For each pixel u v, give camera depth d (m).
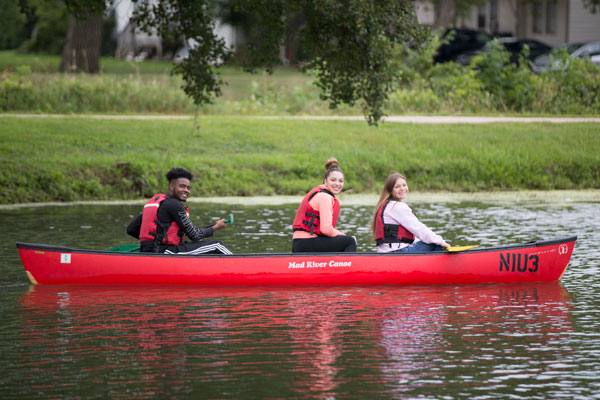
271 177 60.03
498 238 38.12
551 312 24.81
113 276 28.47
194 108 83.06
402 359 19.89
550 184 61.75
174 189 29.34
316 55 52.38
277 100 88.12
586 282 29.45
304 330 22.62
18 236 38.78
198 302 26.22
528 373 18.83
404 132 70.56
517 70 90.12
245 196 57.53
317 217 29.50
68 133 66.12
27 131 65.75
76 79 85.00
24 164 55.72
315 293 27.72
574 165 63.66
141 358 19.98
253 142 66.75
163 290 28.08
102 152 61.91
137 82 85.44
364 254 28.77
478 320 23.80
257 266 28.61
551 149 65.81
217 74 54.53
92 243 36.81
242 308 25.38
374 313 24.67
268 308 25.39
